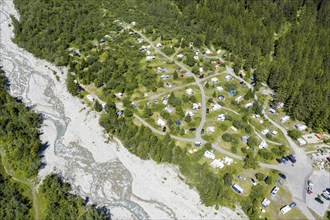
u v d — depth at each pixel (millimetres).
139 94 160500
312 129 148375
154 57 187750
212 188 113312
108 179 126000
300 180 123500
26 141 134750
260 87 171875
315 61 184125
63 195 114938
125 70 175750
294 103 151750
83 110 156625
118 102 157750
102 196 119625
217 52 198375
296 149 137375
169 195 119000
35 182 123000
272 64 180250
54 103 163250
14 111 149875
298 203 114750
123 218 112188
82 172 128625
